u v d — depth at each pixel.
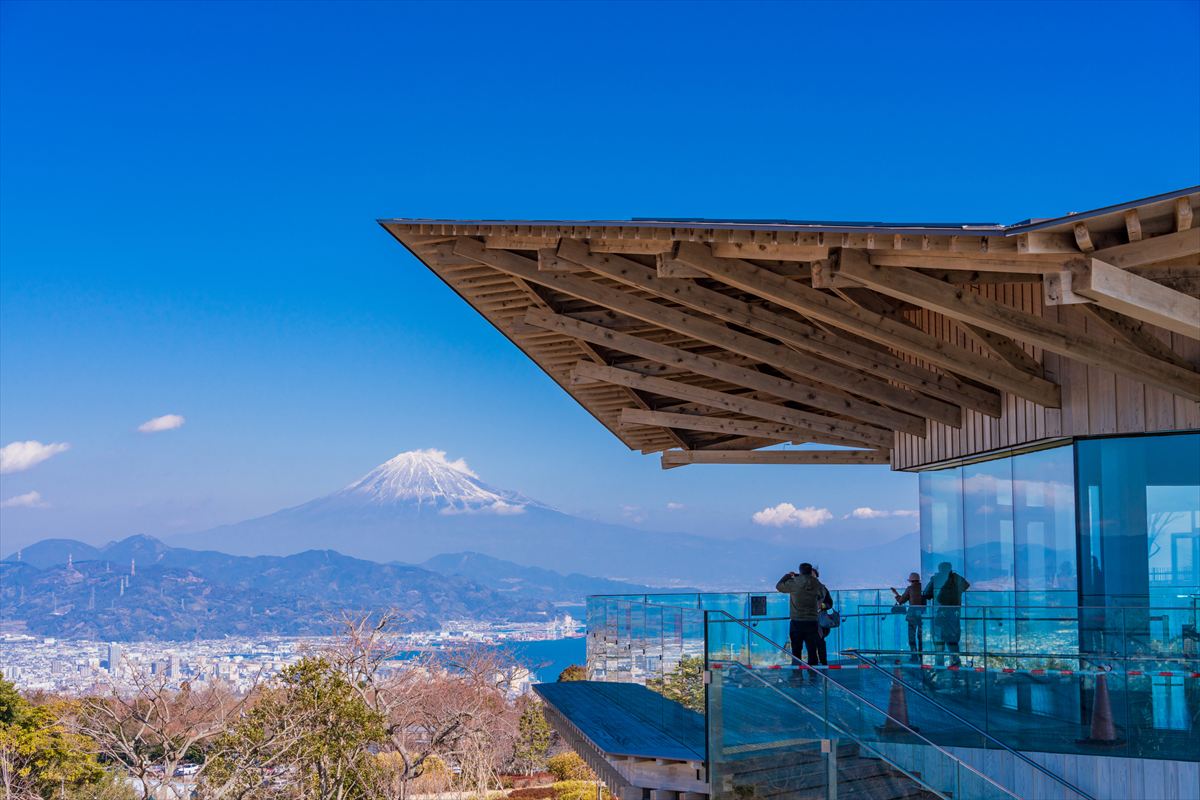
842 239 9.22
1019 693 11.98
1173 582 12.45
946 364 12.70
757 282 10.71
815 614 13.00
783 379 15.99
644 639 13.96
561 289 12.13
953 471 17.91
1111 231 8.27
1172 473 12.62
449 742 32.53
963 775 9.84
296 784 25.50
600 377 16.45
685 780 11.05
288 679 26.47
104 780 29.80
